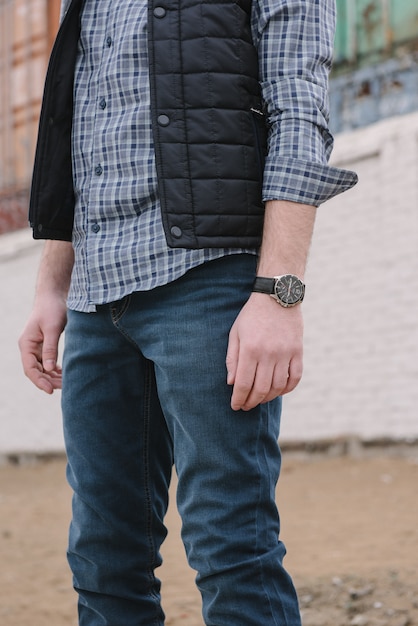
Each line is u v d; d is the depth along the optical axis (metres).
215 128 1.70
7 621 3.72
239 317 1.64
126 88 1.76
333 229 7.62
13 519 6.44
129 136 1.74
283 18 1.73
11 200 11.20
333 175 1.66
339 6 7.87
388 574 3.84
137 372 1.83
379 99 7.57
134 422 1.86
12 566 4.78
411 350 7.05
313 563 4.25
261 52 1.74
